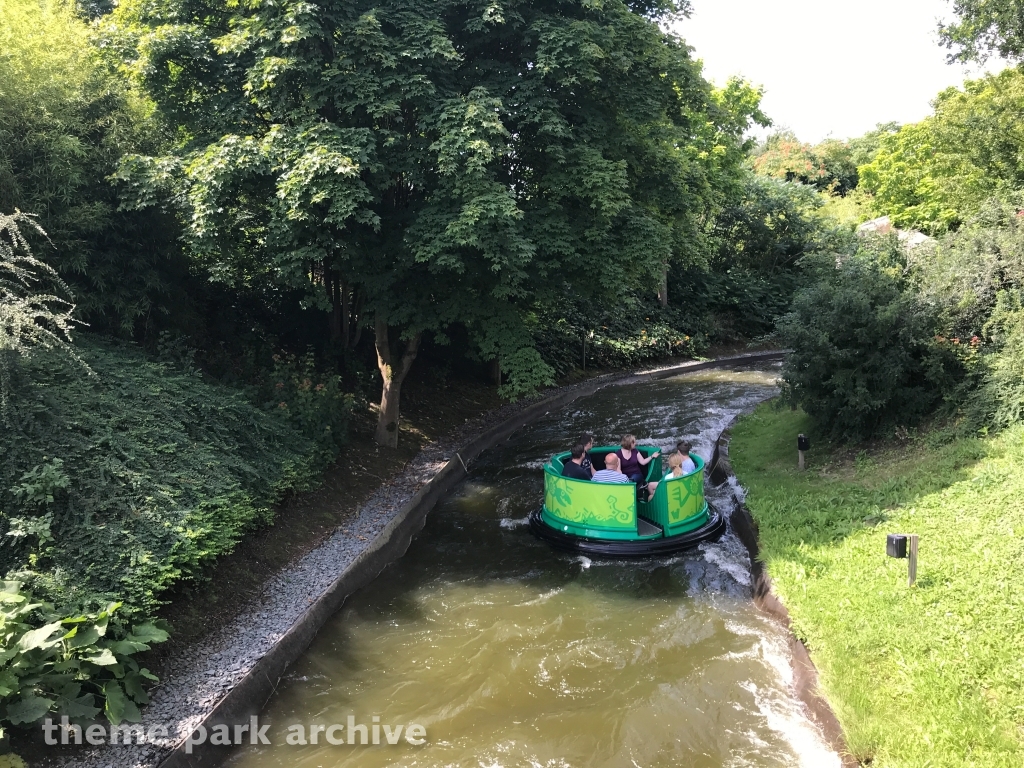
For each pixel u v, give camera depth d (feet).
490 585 24.38
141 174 27.02
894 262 34.37
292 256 26.20
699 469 28.04
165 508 20.08
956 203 51.60
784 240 105.40
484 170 25.45
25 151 25.32
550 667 19.10
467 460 40.22
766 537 24.66
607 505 26.50
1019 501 20.39
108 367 25.05
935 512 22.13
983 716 13.47
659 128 34.96
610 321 78.33
